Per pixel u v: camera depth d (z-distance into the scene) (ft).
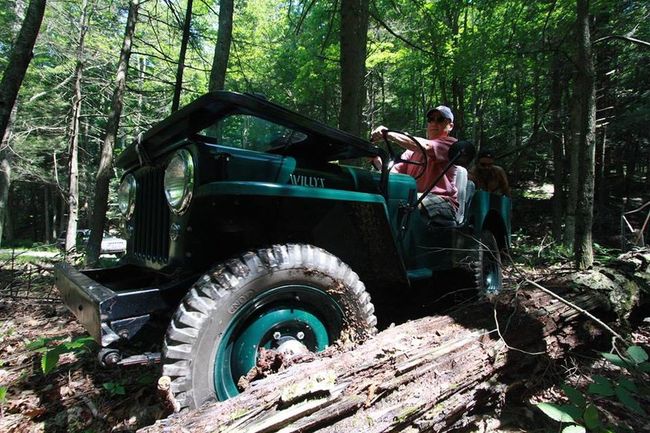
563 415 5.13
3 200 51.29
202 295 5.86
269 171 7.25
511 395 7.17
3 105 14.05
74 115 44.37
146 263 8.25
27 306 14.96
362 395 5.23
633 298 10.35
